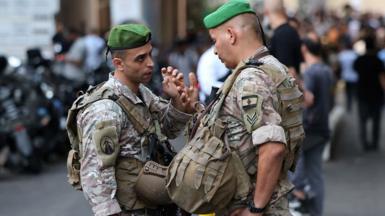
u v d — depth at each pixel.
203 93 16.27
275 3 15.88
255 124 7.98
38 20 32.22
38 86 24.47
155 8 39.81
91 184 8.52
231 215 8.29
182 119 9.54
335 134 28.39
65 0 42.72
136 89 9.05
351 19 69.69
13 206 19.33
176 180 8.25
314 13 82.88
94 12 44.34
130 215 8.79
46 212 18.61
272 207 8.37
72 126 9.09
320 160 16.28
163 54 38.00
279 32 15.56
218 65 16.17
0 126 22.62
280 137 7.95
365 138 28.73
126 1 34.69
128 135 8.80
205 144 8.23
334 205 19.61
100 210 8.48
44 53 32.12
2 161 23.34
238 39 8.46
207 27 8.68
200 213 8.30
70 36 31.50
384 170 24.62
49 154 25.91
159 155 9.10
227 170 8.13
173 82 9.52
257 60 8.38
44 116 24.08
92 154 8.55
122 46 8.76
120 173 8.78
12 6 32.16
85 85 27.58
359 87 28.62
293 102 8.42
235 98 8.23
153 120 9.20
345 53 39.12
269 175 7.98
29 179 22.95
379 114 28.69
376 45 28.39
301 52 15.77
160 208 8.95
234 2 8.52
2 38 32.28
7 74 24.02
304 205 16.41
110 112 8.63
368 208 19.23
